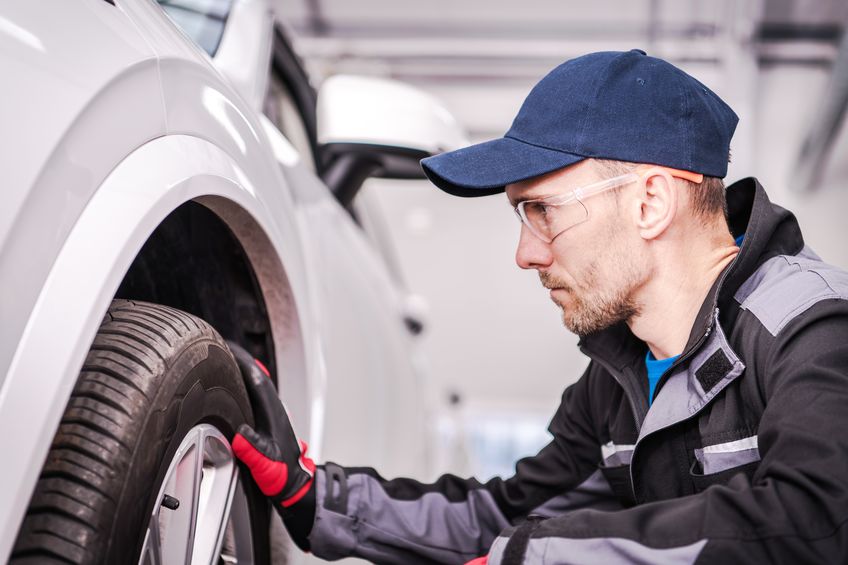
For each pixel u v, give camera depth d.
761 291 1.11
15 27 0.78
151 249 1.15
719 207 1.21
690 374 1.14
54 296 0.75
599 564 0.98
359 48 8.04
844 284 1.07
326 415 1.57
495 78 8.19
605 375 1.39
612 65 1.18
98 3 0.92
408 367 2.37
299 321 1.36
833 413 0.93
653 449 1.17
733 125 1.25
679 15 7.55
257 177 1.22
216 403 1.05
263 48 1.75
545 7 7.57
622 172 1.16
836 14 7.54
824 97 6.91
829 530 0.90
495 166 1.17
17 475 0.70
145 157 0.91
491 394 9.56
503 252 8.94
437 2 7.59
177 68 1.01
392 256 2.99
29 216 0.73
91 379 0.86
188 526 0.98
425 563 1.41
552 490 1.45
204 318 1.27
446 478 1.48
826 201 8.48
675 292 1.19
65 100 0.78
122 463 0.83
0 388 0.70
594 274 1.19
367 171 2.01
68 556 0.78
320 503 1.34
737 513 0.94
